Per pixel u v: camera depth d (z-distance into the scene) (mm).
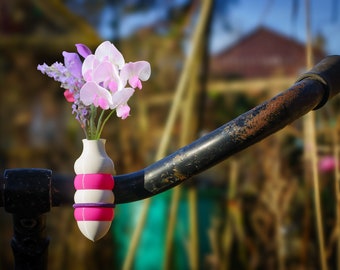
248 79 5273
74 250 4227
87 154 1263
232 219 4246
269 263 4062
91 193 1240
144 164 4551
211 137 1228
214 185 4520
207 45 3529
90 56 1270
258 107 1222
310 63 2807
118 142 4520
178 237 4344
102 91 1250
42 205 1268
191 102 3697
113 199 1262
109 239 4324
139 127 4598
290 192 3955
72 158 4770
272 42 5344
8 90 4859
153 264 4324
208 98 4895
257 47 5410
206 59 3588
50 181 1268
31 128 4844
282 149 4160
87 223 1241
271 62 5348
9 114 4855
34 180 1265
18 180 1263
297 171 4168
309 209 3906
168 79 4785
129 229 4336
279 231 3902
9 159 4797
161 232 4320
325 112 3811
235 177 4230
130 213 4340
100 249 4289
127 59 4836
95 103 1252
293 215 4133
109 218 1251
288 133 3977
